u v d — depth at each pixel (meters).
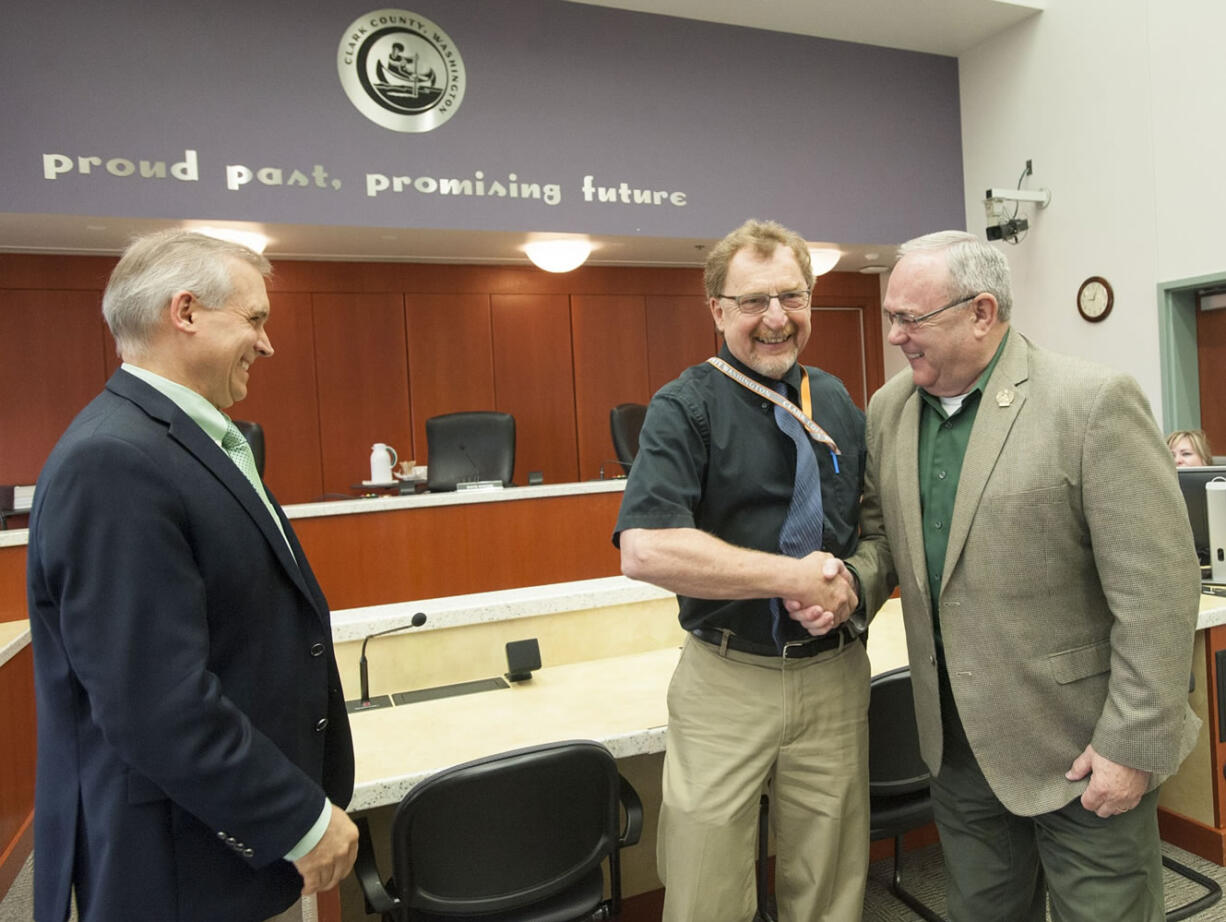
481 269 6.19
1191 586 1.18
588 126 5.04
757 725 1.37
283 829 0.99
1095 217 5.23
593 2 5.00
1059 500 1.21
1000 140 5.77
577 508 4.50
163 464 0.99
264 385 5.69
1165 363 4.89
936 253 1.26
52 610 1.00
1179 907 2.17
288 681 1.11
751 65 5.41
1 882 2.49
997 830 1.43
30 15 4.05
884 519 1.44
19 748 2.79
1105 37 5.11
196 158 4.30
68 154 4.10
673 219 5.24
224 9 4.34
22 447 5.20
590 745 1.53
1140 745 1.16
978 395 1.31
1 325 5.17
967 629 1.29
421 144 4.70
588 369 6.46
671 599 2.43
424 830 1.47
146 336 1.07
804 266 1.34
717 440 1.33
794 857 1.43
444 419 4.92
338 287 5.85
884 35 5.65
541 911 1.62
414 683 2.15
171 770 0.93
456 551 4.24
